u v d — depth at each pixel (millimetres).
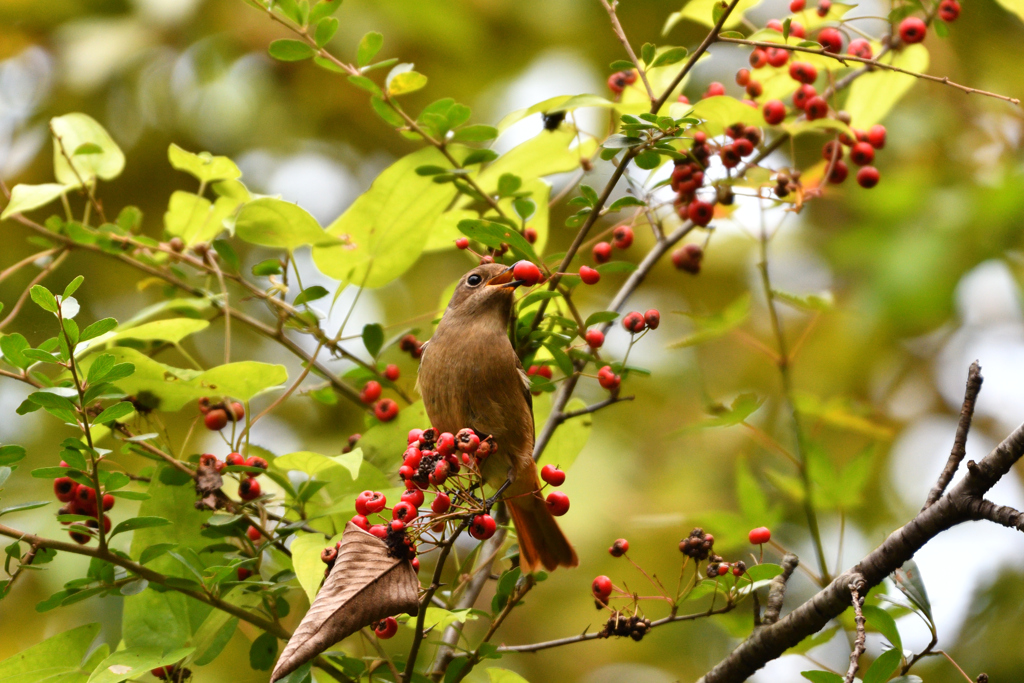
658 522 7902
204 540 6211
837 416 7926
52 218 7160
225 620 5926
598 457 13453
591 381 13883
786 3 14133
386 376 7504
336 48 14172
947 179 12430
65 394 5129
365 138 15289
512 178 6648
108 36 13688
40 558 5680
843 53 7750
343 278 7246
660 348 14430
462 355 6152
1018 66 12398
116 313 13156
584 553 12922
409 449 5031
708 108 6824
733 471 13312
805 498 7418
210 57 14258
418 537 4836
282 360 13227
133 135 14148
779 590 6191
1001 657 11047
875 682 5199
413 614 4664
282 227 6762
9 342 5129
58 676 5695
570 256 5910
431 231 7504
